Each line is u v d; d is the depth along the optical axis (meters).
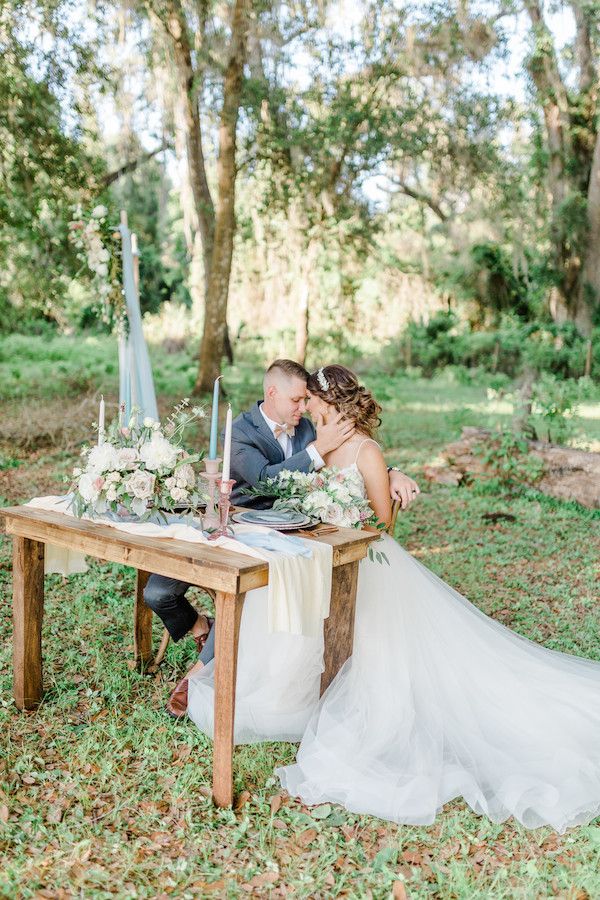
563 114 12.90
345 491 3.12
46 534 3.13
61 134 11.02
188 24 11.42
